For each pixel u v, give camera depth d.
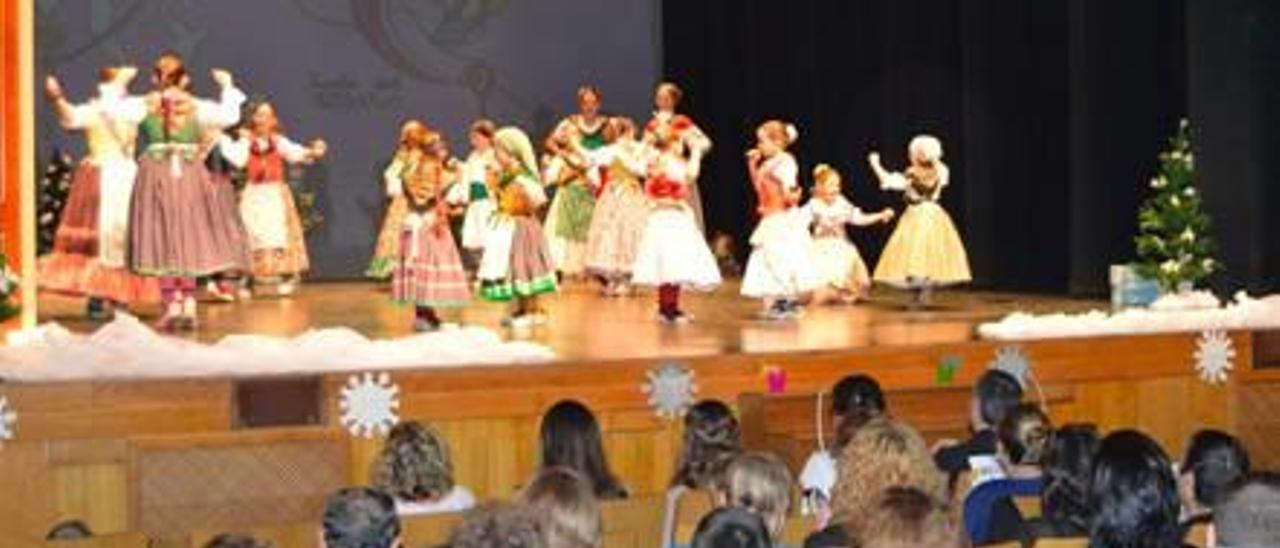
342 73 13.76
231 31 13.54
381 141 13.85
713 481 4.42
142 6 13.36
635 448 7.03
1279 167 9.77
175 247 8.39
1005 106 11.37
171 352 6.59
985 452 5.41
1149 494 3.55
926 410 7.45
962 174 11.77
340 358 6.72
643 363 7.03
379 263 12.07
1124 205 10.56
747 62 13.77
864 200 12.64
